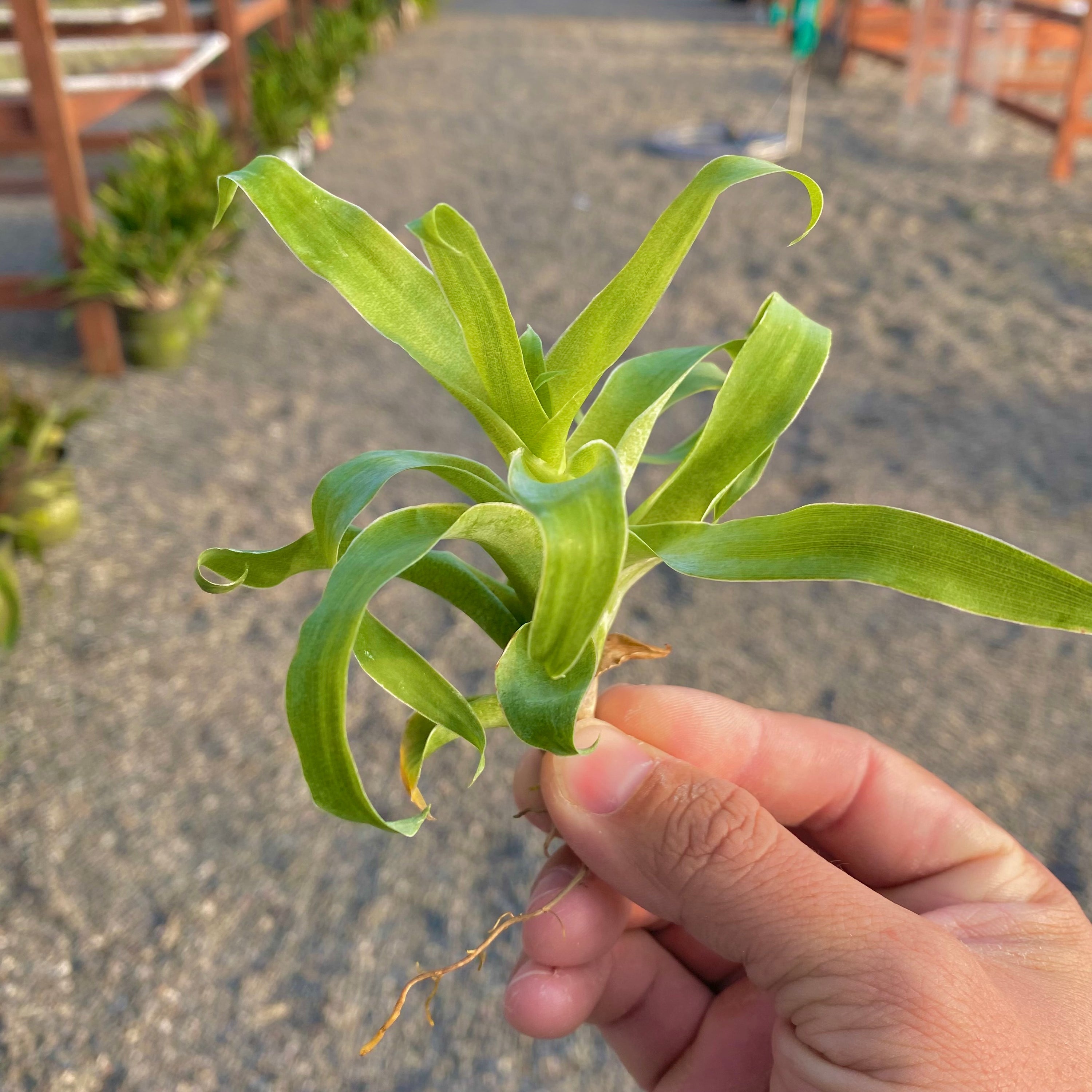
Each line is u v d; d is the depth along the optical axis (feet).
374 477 1.97
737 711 3.18
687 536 2.06
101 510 8.91
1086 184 17.37
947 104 19.56
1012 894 2.90
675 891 2.49
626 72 27.09
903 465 9.55
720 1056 3.24
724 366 11.19
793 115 21.61
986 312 12.73
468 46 30.71
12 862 5.87
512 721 1.87
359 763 6.61
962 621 7.92
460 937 5.59
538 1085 4.97
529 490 1.66
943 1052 2.08
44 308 11.09
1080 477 9.24
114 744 6.66
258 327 12.68
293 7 25.94
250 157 16.40
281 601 8.07
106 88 10.29
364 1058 5.04
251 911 5.69
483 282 1.86
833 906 2.29
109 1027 5.11
